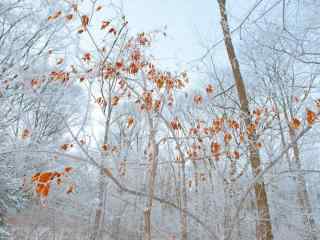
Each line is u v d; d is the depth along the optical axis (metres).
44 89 3.83
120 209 5.07
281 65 5.04
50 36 4.50
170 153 4.11
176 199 4.55
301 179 5.95
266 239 3.88
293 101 4.62
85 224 5.88
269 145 3.85
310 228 5.85
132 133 4.07
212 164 3.99
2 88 3.57
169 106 3.97
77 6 4.08
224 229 3.08
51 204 5.18
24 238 5.12
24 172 4.06
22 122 3.85
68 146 3.10
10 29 4.82
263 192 3.90
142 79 3.89
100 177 3.79
